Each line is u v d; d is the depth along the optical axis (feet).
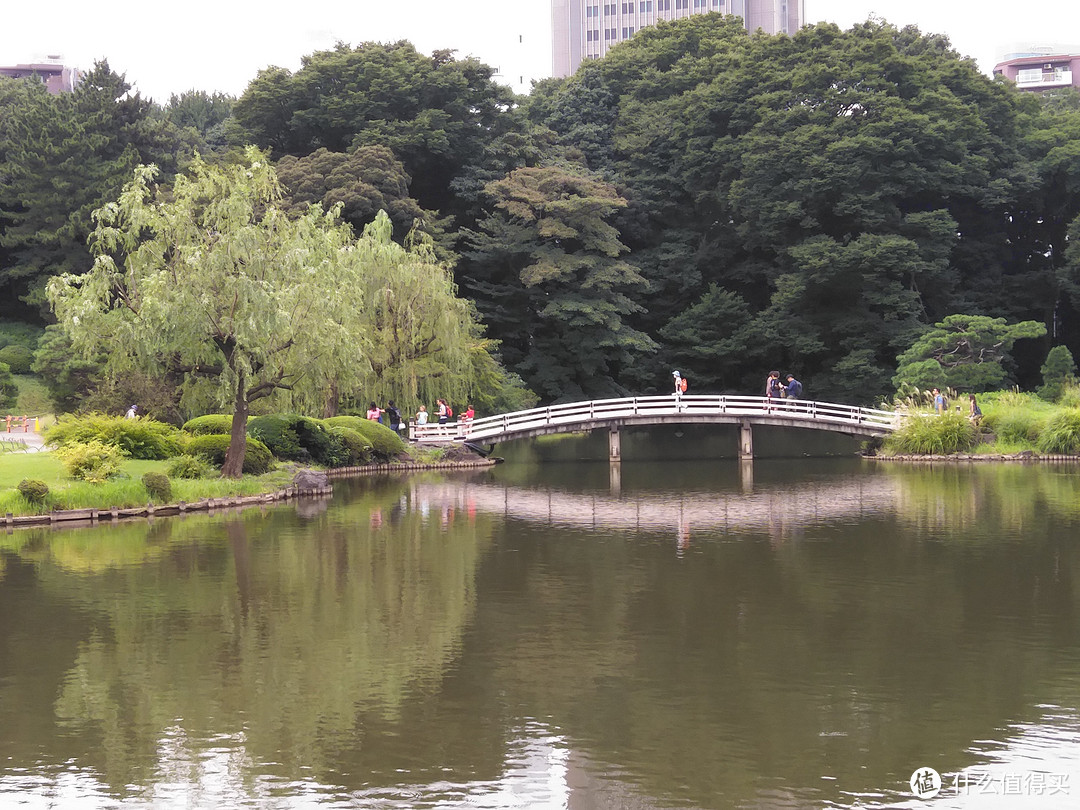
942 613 56.80
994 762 37.65
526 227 212.43
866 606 58.54
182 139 271.08
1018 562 69.51
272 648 51.24
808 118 211.82
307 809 34.58
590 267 209.97
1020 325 171.12
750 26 469.98
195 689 45.55
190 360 103.04
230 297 100.22
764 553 74.43
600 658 49.55
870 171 200.85
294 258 103.91
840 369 197.16
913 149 199.52
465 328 158.20
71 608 58.95
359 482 126.72
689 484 123.03
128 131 230.68
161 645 51.78
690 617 56.65
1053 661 48.42
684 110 234.99
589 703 43.65
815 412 155.12
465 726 41.32
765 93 218.38
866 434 154.20
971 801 34.86
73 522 89.71
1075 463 135.13
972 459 141.49
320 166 197.16
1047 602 58.80
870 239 194.70
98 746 39.65
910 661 48.67
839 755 38.32
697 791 35.68
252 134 225.97
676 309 235.61
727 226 238.27
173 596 61.77
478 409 183.21
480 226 220.02
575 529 86.84
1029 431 145.38
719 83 232.32
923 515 91.40
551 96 280.72
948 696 44.04
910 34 246.27
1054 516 88.89
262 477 113.60
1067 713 42.06
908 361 172.04
